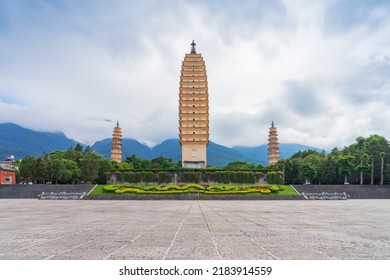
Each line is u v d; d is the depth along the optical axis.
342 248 10.06
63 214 25.19
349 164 87.62
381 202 51.25
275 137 133.25
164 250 9.75
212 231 14.18
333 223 17.86
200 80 101.81
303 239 11.84
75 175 100.31
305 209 32.31
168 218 21.23
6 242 11.23
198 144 100.50
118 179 78.06
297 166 104.12
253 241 11.38
